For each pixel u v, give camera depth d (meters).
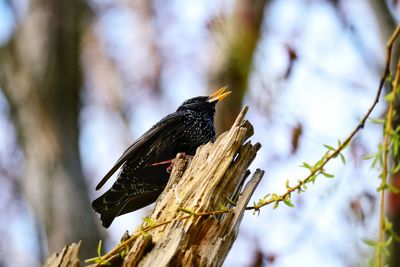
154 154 11.48
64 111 15.23
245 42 14.01
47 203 14.48
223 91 12.92
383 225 6.27
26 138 15.20
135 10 22.02
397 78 6.37
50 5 15.43
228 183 7.72
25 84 15.23
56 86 15.19
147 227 7.37
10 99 15.70
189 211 7.36
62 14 15.48
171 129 11.64
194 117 11.89
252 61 13.96
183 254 7.17
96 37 21.25
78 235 14.15
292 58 11.31
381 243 6.16
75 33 15.62
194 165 8.00
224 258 7.33
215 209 7.56
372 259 7.18
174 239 7.25
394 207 9.04
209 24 14.35
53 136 14.95
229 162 7.79
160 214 7.69
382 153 6.39
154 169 11.41
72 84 15.43
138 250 7.28
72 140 15.14
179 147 11.70
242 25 14.09
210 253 7.24
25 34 15.46
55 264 7.72
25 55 15.33
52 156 14.80
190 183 7.81
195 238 7.36
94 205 11.14
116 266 7.39
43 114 15.06
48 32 15.30
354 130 6.80
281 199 7.43
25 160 15.24
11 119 16.31
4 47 15.77
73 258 7.71
